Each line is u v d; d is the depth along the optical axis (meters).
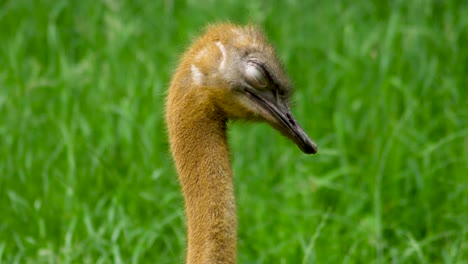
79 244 17.66
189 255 13.48
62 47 23.02
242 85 13.31
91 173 19.41
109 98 21.06
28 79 21.84
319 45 22.95
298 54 22.75
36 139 20.11
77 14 24.08
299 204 18.92
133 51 22.36
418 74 21.83
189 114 13.45
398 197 19.25
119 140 20.06
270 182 19.69
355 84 21.64
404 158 19.69
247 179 19.47
